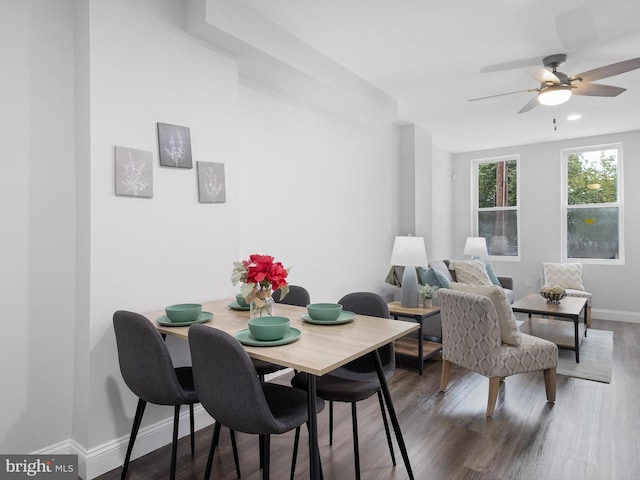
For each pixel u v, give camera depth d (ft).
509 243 21.33
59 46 6.69
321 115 12.81
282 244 11.35
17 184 6.25
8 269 6.17
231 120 8.89
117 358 6.85
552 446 7.38
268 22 8.87
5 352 6.15
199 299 8.23
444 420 8.47
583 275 19.04
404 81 12.35
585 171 19.40
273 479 6.38
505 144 20.49
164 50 7.59
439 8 8.40
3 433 6.15
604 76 9.84
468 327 9.12
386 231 16.42
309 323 6.32
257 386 4.51
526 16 8.69
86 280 6.59
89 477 6.45
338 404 9.37
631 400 9.45
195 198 8.18
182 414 7.86
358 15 8.66
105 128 6.71
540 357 9.07
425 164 17.87
